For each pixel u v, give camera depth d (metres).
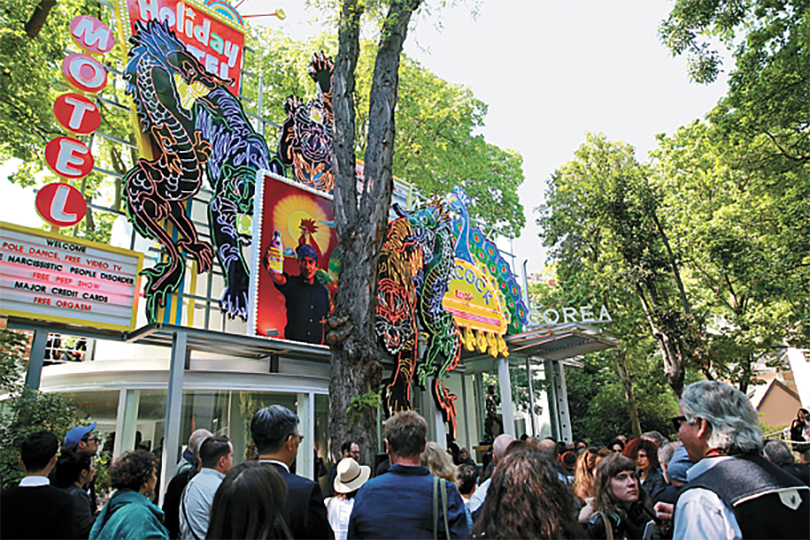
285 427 3.68
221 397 11.27
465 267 16.73
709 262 23.20
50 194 9.03
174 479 5.20
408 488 3.44
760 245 21.36
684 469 4.09
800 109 16.66
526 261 19.94
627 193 24.50
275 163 12.66
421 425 3.76
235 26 12.76
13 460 7.00
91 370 10.77
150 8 11.34
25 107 14.31
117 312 9.48
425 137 22.83
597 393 29.83
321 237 12.45
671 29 16.81
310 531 3.20
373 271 9.76
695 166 24.81
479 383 18.41
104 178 21.52
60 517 3.66
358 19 11.00
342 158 10.39
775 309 21.89
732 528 2.43
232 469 2.94
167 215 10.39
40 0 13.63
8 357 8.32
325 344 11.83
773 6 16.17
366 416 8.88
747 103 17.36
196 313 12.55
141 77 10.66
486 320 16.62
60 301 8.88
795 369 31.62
